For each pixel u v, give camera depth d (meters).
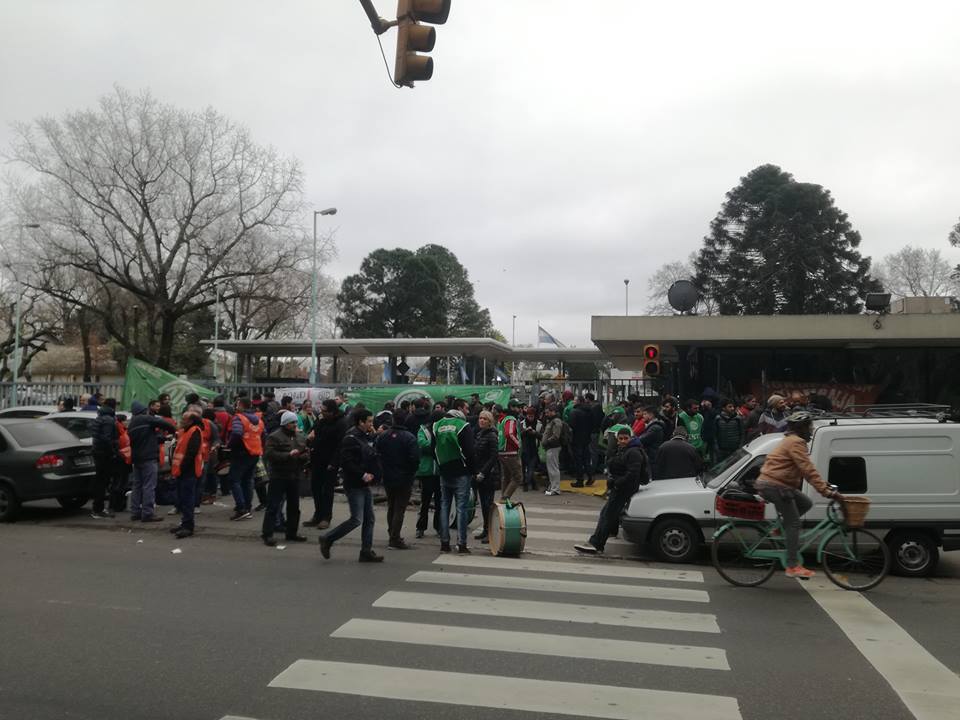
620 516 10.71
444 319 72.81
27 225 34.31
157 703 5.06
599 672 5.74
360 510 9.80
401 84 7.48
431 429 11.84
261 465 13.93
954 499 9.59
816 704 5.17
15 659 5.90
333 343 32.06
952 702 5.23
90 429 13.92
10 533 11.68
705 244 57.75
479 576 9.05
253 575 8.90
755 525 8.87
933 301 25.81
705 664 5.95
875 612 7.69
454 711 4.97
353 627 6.79
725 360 21.86
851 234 53.66
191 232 37.31
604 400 21.59
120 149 35.66
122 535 11.59
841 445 9.81
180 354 59.62
